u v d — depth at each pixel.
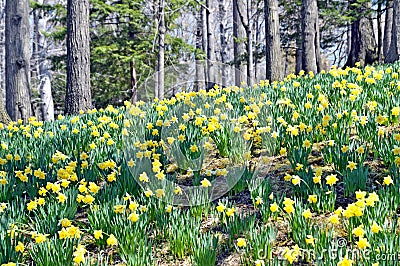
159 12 17.28
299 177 3.73
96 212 3.28
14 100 13.34
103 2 19.86
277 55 13.07
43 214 3.37
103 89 22.83
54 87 28.70
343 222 3.01
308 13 14.38
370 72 6.46
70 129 6.49
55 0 23.52
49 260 2.75
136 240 2.94
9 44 13.54
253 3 26.66
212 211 3.63
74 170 4.50
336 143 4.47
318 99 5.19
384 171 3.94
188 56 22.16
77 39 11.37
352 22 19.83
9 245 2.89
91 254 3.24
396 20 12.70
